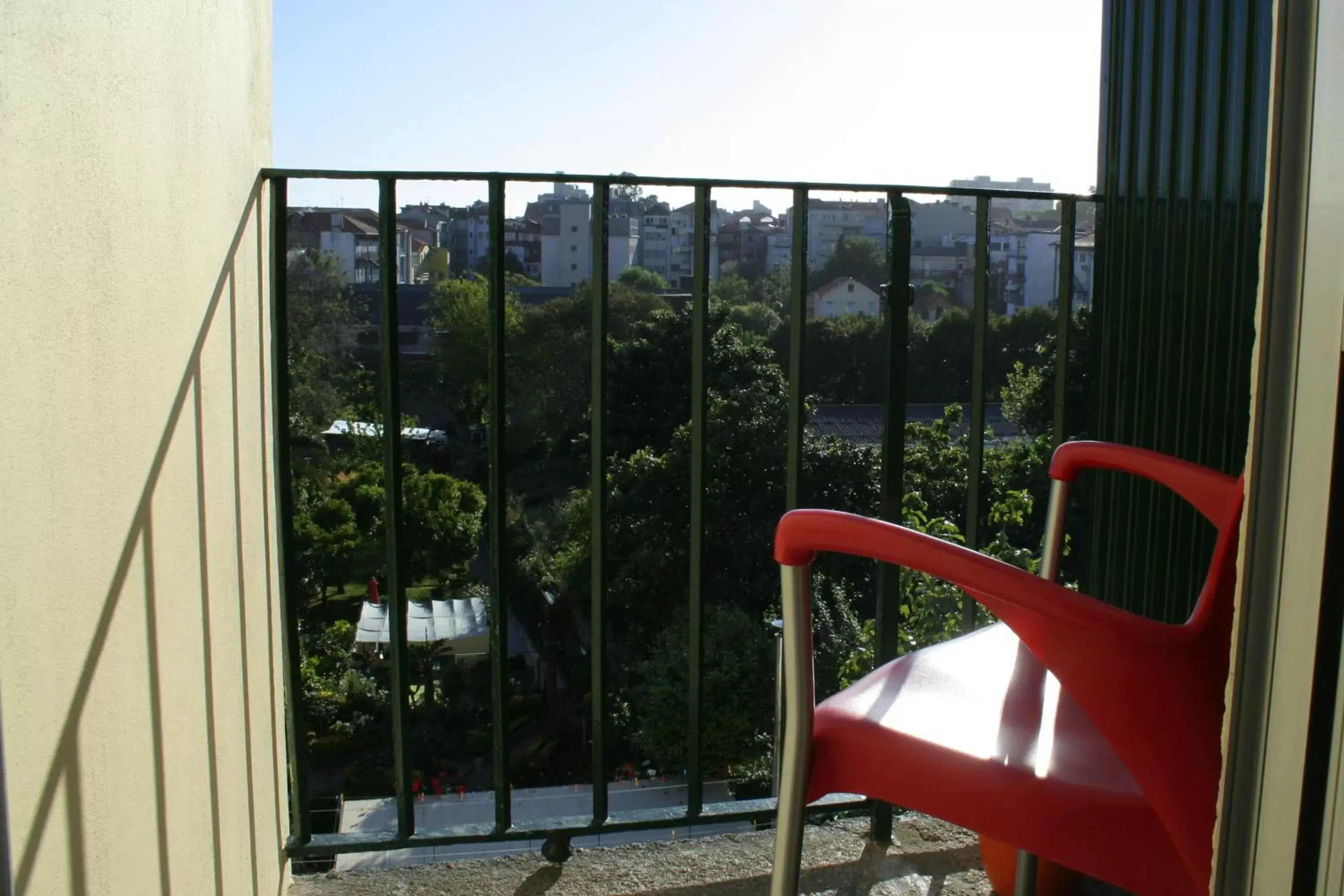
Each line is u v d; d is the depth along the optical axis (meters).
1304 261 0.48
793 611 0.90
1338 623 0.47
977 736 0.91
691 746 1.63
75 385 0.82
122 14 0.91
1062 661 0.74
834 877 1.54
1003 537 3.42
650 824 1.61
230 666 1.29
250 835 1.37
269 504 1.52
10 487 0.71
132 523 0.95
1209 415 1.43
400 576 1.51
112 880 0.91
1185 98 1.49
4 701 0.71
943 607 3.62
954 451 4.48
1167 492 1.54
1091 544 1.79
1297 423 0.49
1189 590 1.49
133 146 0.94
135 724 0.96
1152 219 1.59
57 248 0.78
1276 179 0.50
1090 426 1.80
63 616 0.80
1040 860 1.36
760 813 1.64
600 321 1.52
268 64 1.49
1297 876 0.49
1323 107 0.47
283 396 1.49
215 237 1.22
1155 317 1.58
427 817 11.51
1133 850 0.80
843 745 0.93
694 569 1.59
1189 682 0.71
